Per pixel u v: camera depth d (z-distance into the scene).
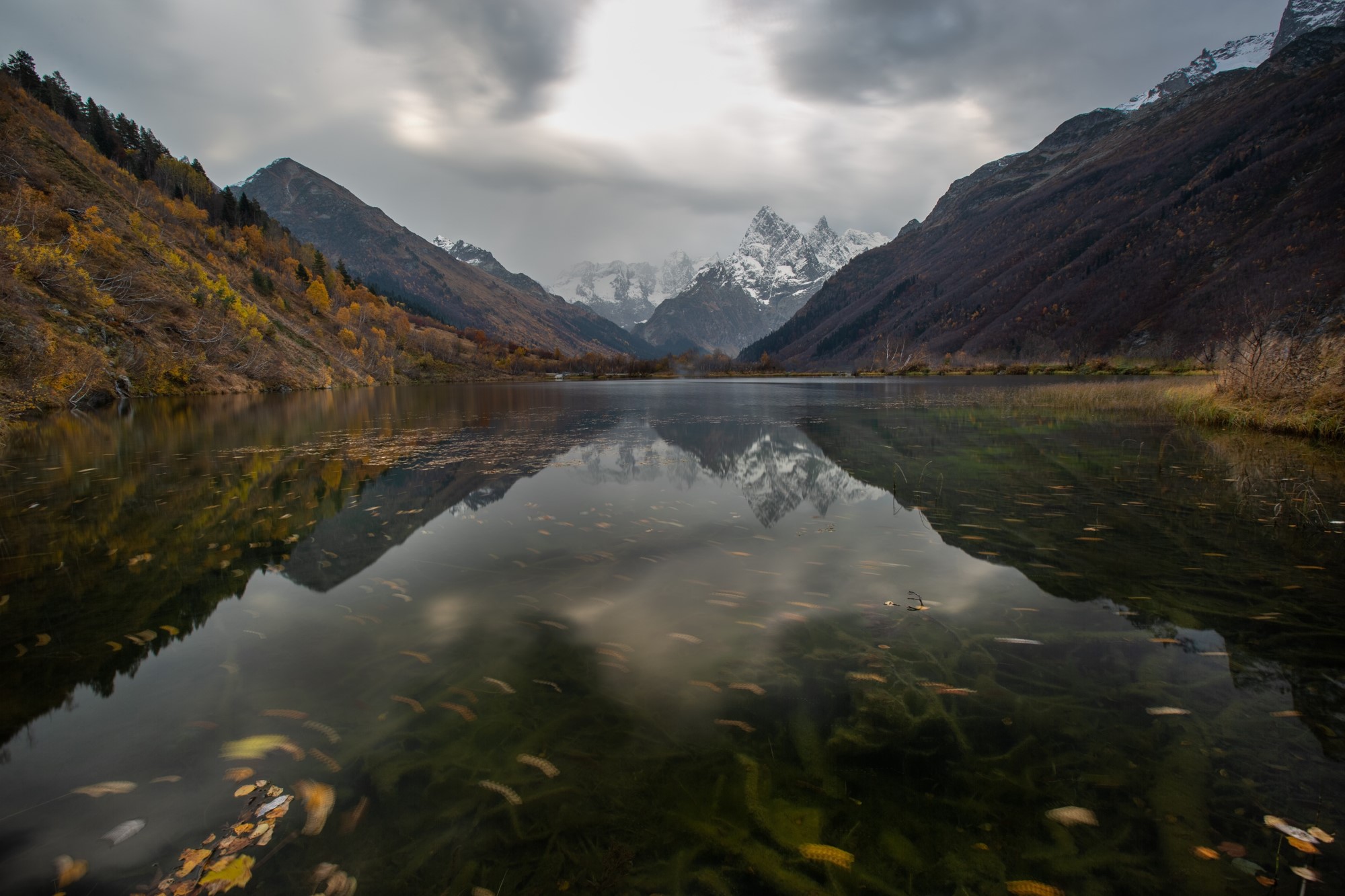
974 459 10.84
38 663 3.46
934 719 2.84
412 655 3.55
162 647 3.67
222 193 110.69
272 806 2.32
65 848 2.08
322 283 91.19
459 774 2.52
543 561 5.33
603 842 2.17
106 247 40.94
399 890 1.95
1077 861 2.03
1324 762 2.45
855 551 5.49
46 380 23.80
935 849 2.11
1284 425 13.14
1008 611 4.07
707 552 5.54
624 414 24.25
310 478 9.55
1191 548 5.41
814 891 1.94
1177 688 3.04
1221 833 2.11
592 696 3.09
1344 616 3.90
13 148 47.53
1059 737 2.68
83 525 6.64
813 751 2.63
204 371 39.66
